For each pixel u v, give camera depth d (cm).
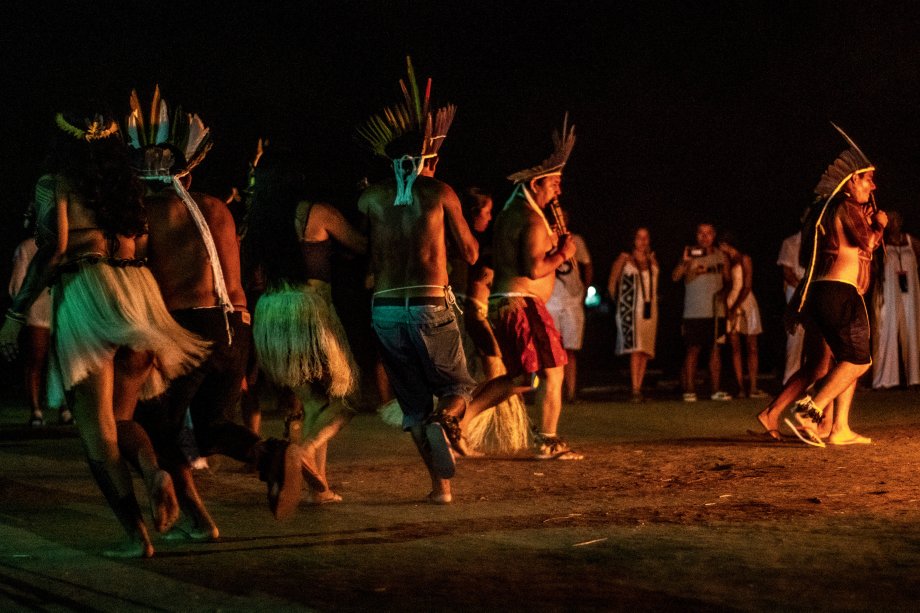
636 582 781
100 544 947
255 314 1136
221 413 985
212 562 870
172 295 970
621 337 2350
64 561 878
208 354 943
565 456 1443
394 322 1103
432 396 1141
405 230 1104
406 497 1183
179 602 751
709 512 1042
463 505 1121
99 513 1101
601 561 847
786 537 920
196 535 959
